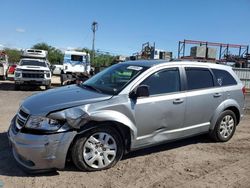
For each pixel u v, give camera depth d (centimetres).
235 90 684
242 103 705
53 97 505
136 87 527
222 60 3662
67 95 511
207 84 637
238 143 673
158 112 544
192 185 451
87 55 2831
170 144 645
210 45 3594
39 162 445
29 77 1809
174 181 463
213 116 642
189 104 591
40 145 439
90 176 470
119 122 495
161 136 557
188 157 570
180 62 607
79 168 480
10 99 1337
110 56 4572
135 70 559
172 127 571
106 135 490
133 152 584
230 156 584
